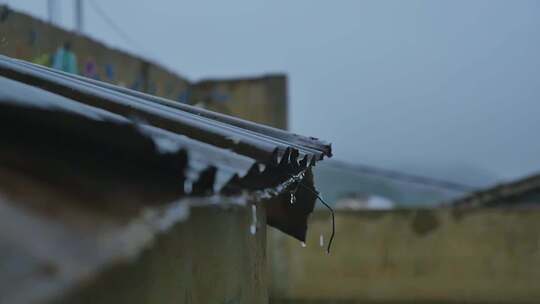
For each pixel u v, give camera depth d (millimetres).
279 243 8773
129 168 1390
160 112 1744
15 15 4836
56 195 1093
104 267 958
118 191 1228
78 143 1372
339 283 8602
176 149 1402
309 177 2342
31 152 1264
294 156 1706
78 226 1006
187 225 1605
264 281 2635
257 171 1485
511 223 8227
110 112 1635
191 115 2018
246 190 1547
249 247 2342
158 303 1398
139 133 1431
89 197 1143
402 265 8469
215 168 1379
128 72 6902
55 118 1385
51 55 5332
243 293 2234
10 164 1165
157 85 7734
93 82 2355
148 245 1130
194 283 1676
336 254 8633
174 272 1510
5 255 850
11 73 1830
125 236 1057
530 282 8109
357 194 17078
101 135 1404
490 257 8242
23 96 1396
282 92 9188
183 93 8812
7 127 1320
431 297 8344
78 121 1406
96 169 1304
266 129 2385
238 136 1625
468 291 8250
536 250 8125
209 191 1354
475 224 8320
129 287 1219
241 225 2223
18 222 938
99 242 992
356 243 8609
